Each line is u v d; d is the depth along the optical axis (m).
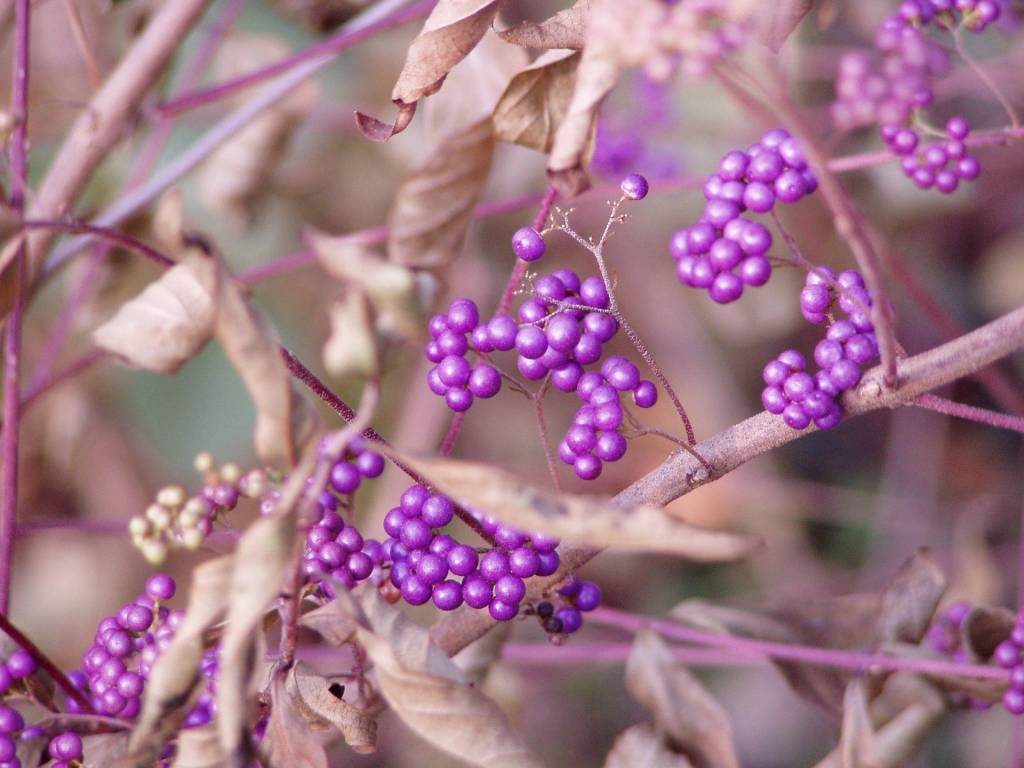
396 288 0.35
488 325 0.39
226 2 0.62
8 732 0.39
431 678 0.38
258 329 0.36
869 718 0.43
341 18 0.53
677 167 0.58
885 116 0.43
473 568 0.39
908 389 0.39
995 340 0.39
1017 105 0.52
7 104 0.58
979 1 0.42
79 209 0.59
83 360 0.49
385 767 0.55
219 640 0.39
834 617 0.45
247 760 0.37
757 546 0.35
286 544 0.36
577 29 0.40
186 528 0.39
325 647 0.46
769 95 0.36
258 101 0.50
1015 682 0.42
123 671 0.40
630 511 0.36
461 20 0.40
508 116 0.42
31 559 0.63
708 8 0.36
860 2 0.56
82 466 0.63
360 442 0.36
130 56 0.47
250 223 0.58
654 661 0.43
